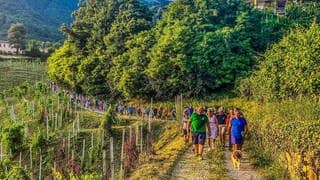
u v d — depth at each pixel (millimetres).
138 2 94438
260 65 59688
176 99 69250
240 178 25656
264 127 29531
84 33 92438
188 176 27125
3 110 88750
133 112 72000
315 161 19781
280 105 33969
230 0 81875
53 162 54438
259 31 75312
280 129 25281
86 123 69125
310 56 40250
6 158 55656
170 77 71688
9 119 79812
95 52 87812
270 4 95125
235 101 62812
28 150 59812
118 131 58781
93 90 84500
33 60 162125
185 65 69875
